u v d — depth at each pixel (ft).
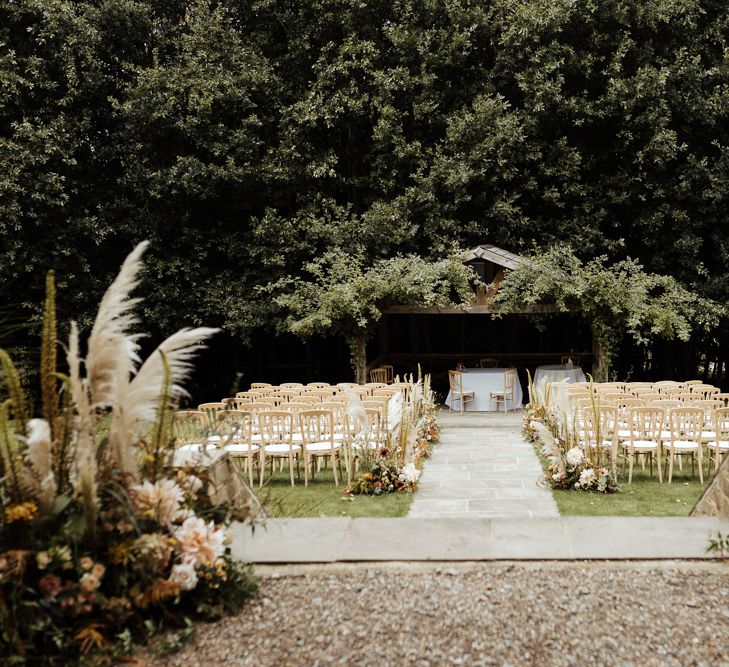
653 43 57.88
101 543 11.76
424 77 57.47
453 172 55.93
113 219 55.98
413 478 25.40
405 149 57.31
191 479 13.43
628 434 28.63
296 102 58.70
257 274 57.88
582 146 59.72
